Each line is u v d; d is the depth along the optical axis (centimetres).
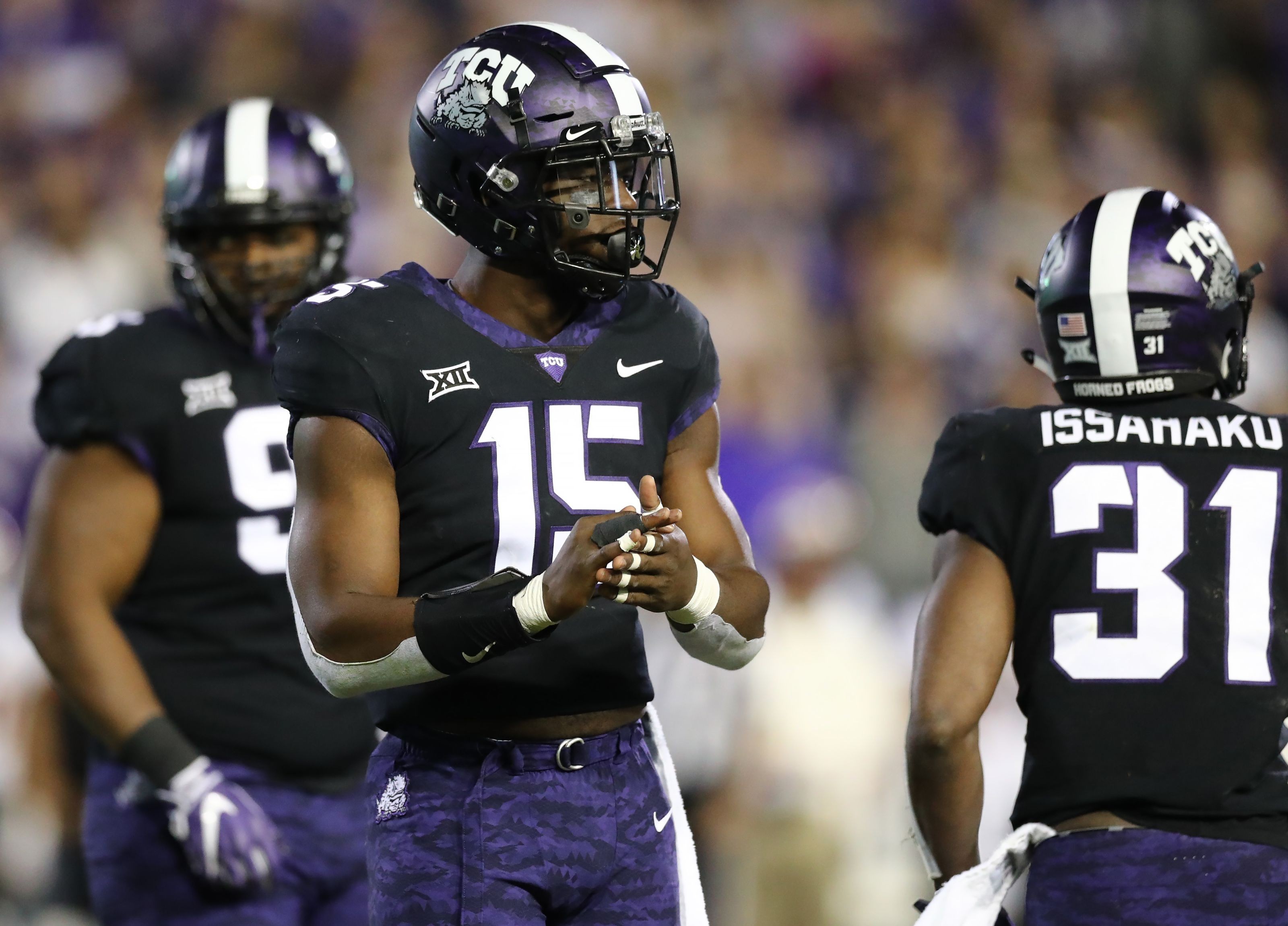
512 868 920
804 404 3044
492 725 938
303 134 1339
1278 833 939
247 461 1293
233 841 1234
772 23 3747
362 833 1302
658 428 977
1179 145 3931
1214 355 1017
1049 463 988
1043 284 1041
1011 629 985
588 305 982
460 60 974
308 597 910
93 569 1270
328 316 937
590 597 868
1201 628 956
